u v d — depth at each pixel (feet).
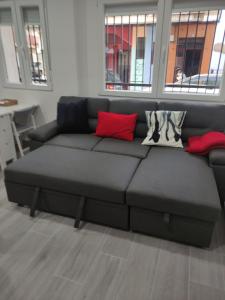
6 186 6.83
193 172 6.13
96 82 10.28
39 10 9.60
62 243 5.63
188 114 8.30
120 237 5.84
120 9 9.10
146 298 4.34
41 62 10.78
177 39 8.90
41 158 6.99
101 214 6.06
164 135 8.03
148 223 5.66
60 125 9.16
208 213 4.96
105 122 8.77
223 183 6.80
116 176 6.01
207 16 8.31
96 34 9.48
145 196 5.34
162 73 9.21
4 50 11.32
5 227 6.17
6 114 9.39
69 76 10.28
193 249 5.47
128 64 9.91
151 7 8.70
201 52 8.85
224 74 8.57
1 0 10.14
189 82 9.37
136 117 8.79
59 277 4.75
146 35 9.23
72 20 9.24
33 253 5.34
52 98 11.02
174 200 5.13
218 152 6.78
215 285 4.61
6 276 4.77
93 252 5.38
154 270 4.92
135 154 7.37
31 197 6.71
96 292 4.44
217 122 8.09
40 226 6.22
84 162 6.75
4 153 9.54
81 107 9.23
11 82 11.66
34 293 4.42
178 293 4.44
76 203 6.23
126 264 5.07
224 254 5.33
